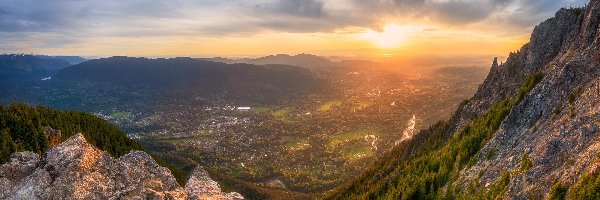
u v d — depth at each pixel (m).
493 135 125.06
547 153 83.62
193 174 67.19
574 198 65.06
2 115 126.88
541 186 76.94
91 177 55.62
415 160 160.38
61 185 53.47
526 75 162.50
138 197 54.06
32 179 54.03
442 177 125.00
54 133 134.62
